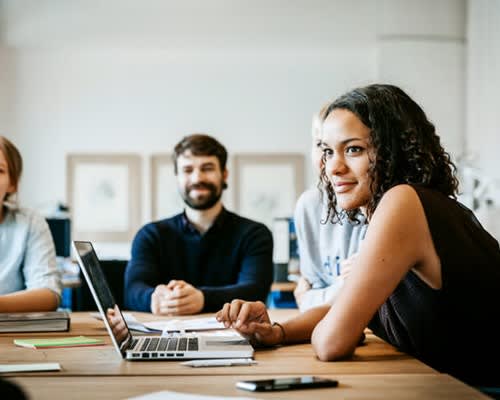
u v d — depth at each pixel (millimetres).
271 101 7488
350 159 1572
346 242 2531
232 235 3047
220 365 1395
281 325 1694
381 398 1070
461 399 1061
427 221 1445
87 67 7449
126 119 7469
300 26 7281
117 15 7250
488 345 1475
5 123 7402
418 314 1498
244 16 7285
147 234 3047
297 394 1105
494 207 5484
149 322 2197
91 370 1336
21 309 2436
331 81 7469
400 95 1591
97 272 1609
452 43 7125
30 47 7355
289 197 7500
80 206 7461
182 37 7320
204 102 7480
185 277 3035
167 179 7484
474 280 1446
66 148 7453
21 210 2740
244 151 7500
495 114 6438
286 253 4348
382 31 7188
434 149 1596
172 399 1047
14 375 1288
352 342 1444
